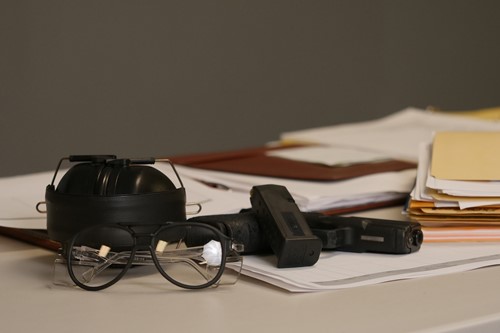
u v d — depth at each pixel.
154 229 0.96
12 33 3.53
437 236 1.16
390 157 1.76
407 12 4.77
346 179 1.50
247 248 1.05
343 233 1.10
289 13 4.34
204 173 1.58
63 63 3.68
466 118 2.27
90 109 3.78
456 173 1.21
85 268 0.97
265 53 4.28
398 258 1.07
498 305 0.87
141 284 0.97
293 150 1.87
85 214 0.96
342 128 2.25
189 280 0.98
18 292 0.95
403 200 1.46
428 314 0.84
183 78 4.03
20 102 3.59
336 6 4.51
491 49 5.16
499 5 5.14
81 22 3.70
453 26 4.97
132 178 0.98
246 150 1.87
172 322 0.82
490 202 1.15
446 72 4.97
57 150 3.71
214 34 4.09
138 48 3.87
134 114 3.90
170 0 3.93
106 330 0.80
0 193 1.34
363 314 0.84
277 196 1.07
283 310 0.86
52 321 0.84
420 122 2.27
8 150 3.59
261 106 4.31
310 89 4.47
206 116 4.12
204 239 1.00
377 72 4.70
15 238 1.27
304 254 1.00
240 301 0.90
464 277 1.00
